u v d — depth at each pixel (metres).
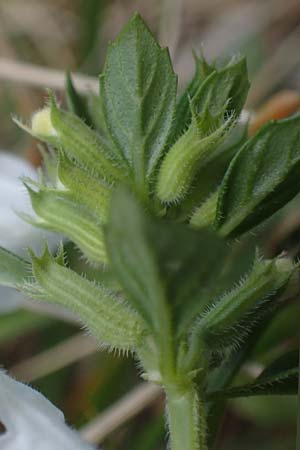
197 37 0.15
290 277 0.07
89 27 0.14
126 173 0.07
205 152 0.07
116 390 0.11
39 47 0.14
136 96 0.07
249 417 0.10
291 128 0.07
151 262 0.05
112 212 0.05
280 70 0.13
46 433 0.06
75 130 0.07
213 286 0.05
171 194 0.07
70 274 0.07
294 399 0.10
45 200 0.07
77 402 0.11
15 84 0.13
